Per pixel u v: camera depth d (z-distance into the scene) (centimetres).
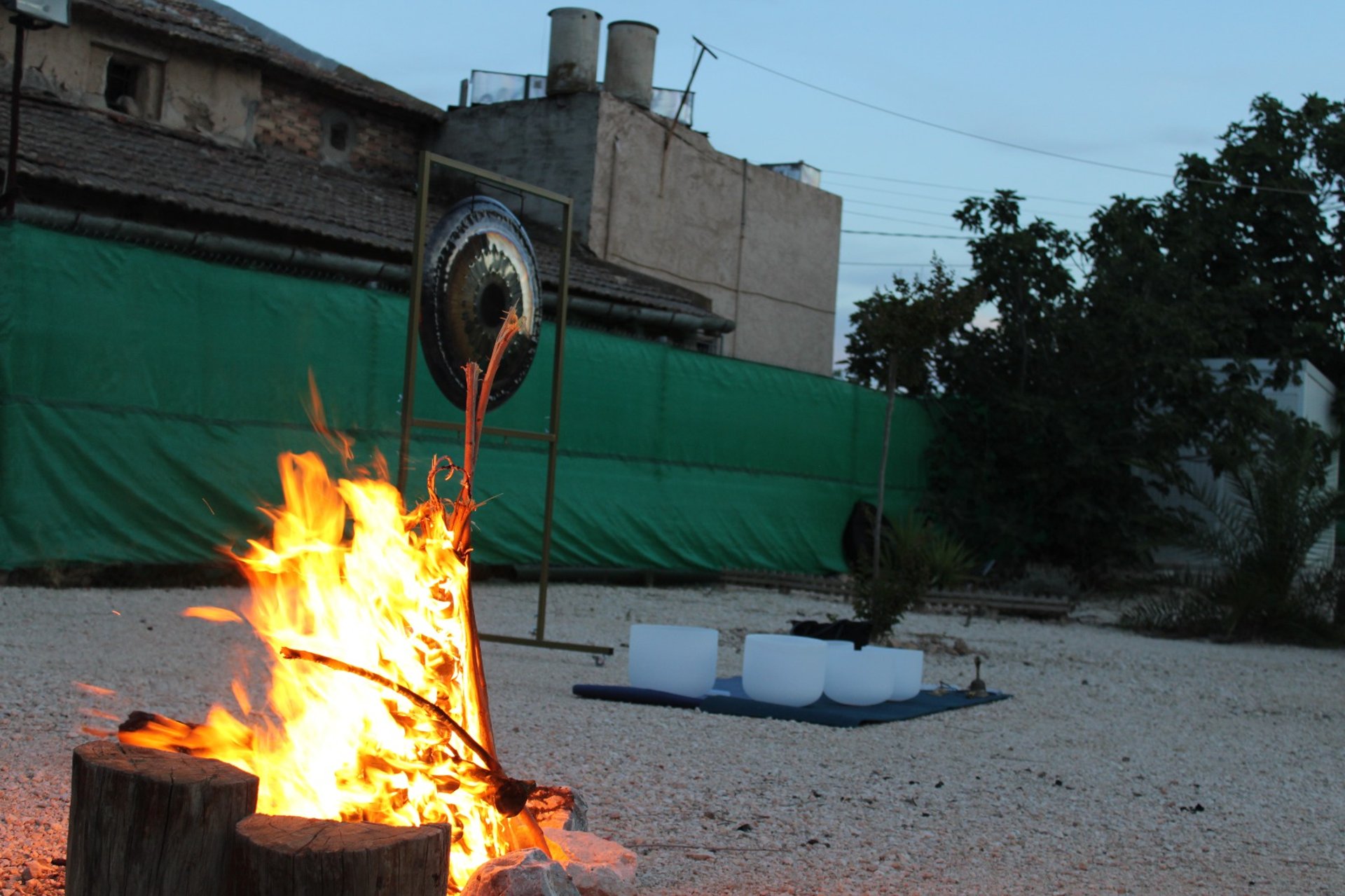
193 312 1141
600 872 337
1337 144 2509
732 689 847
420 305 841
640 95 2234
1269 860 496
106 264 1083
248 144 1858
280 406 1204
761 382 1722
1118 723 820
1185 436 1970
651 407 1576
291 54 2203
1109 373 1975
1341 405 2419
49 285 1046
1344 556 2133
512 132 2133
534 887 285
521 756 592
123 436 1091
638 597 1430
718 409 1661
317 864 247
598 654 920
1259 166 2539
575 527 1481
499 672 867
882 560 1800
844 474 1858
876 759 646
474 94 2327
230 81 1831
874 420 1911
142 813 262
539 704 743
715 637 808
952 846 486
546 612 1227
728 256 2359
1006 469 2027
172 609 999
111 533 1086
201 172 1487
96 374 1075
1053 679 1022
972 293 1814
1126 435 1959
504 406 1398
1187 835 529
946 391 2077
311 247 1466
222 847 264
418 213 841
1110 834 522
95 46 1677
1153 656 1242
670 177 2228
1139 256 2095
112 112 1591
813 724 740
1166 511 1984
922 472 2011
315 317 1230
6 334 1018
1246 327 2172
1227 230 2495
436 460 385
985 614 1555
